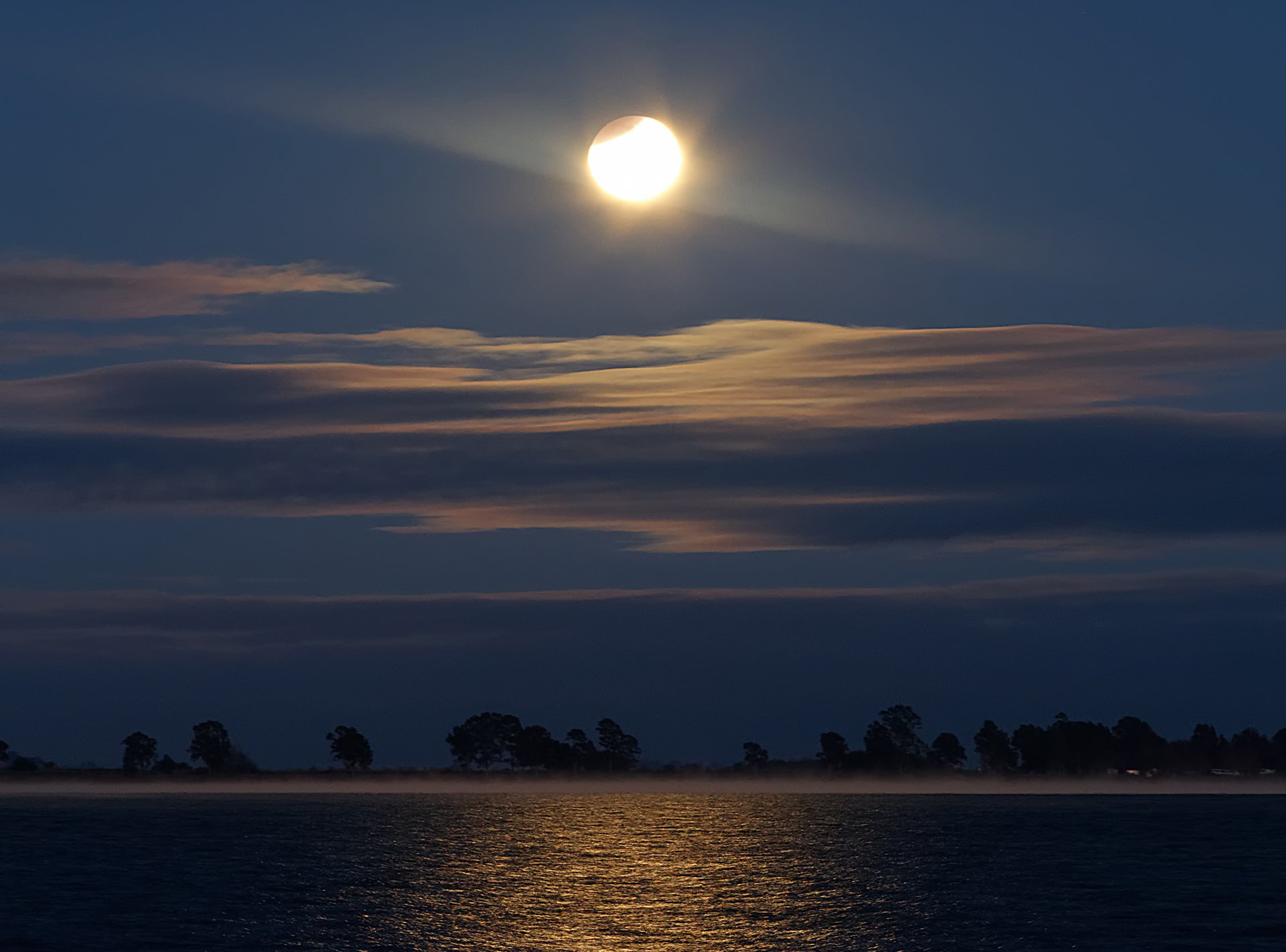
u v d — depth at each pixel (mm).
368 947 158125
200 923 174875
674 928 172125
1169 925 174375
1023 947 158500
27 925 173250
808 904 195625
